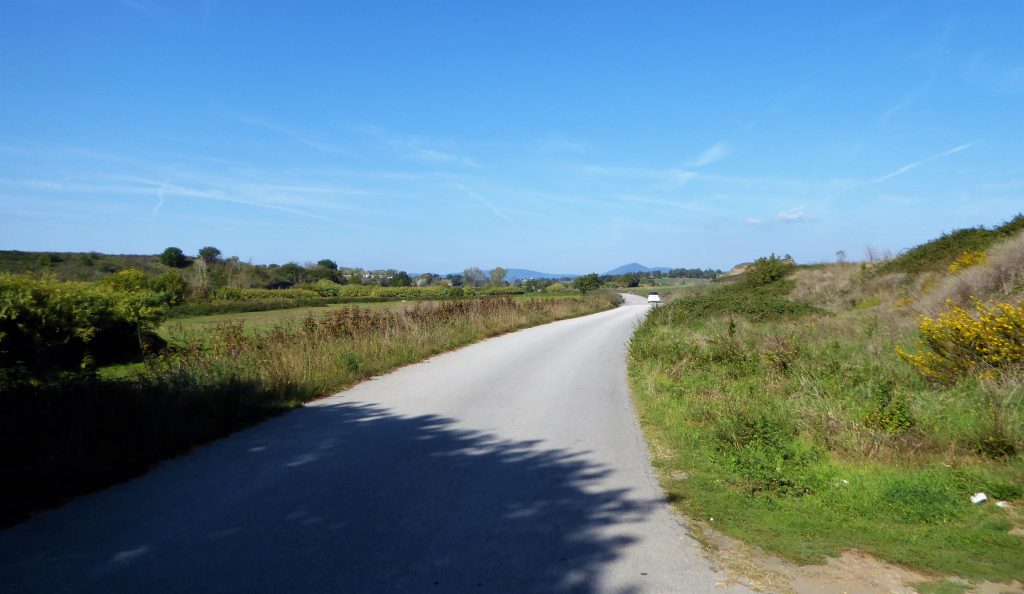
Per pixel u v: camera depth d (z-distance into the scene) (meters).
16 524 4.68
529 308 33.84
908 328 14.88
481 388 11.63
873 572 4.22
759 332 16.92
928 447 6.69
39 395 6.98
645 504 5.45
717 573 4.12
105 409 7.03
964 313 9.69
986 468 6.16
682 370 11.95
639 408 9.95
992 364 8.98
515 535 4.67
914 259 26.88
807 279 34.97
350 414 9.13
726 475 6.24
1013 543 4.62
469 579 3.90
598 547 4.49
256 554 4.19
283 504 5.20
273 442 7.38
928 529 4.97
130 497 5.34
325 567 4.00
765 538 4.74
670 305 26.06
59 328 18.06
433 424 8.51
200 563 4.02
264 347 12.44
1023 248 16.14
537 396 10.89
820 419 7.45
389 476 6.05
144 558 4.09
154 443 6.67
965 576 4.17
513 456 6.96
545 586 3.84
